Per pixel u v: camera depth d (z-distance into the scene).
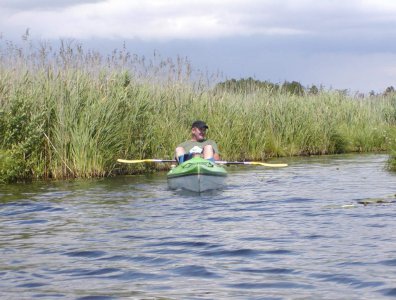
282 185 14.26
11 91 16.25
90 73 17.30
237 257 7.05
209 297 5.52
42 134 16.28
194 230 8.82
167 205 11.48
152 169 18.22
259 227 8.91
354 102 28.38
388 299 5.31
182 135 18.80
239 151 21.72
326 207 10.58
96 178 16.22
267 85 24.95
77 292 5.76
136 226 9.30
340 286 5.76
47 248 7.82
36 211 10.98
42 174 16.05
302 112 25.11
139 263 6.88
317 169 18.16
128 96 17.91
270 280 6.04
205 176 13.34
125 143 17.56
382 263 6.52
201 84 21.03
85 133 16.34
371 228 8.48
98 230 9.03
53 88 16.62
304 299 5.39
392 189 12.91
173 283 6.01
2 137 15.89
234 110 21.84
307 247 7.45
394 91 30.83
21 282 6.16
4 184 15.09
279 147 23.91
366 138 26.42
